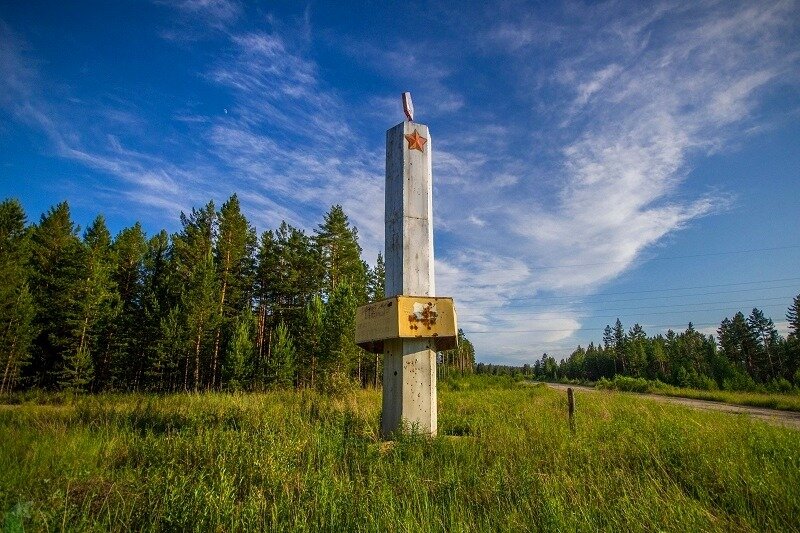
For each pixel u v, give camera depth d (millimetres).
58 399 23094
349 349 29797
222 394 13156
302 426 6262
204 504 3516
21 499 3414
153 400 9914
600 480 4484
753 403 24250
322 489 3791
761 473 4500
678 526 3375
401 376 5598
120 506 3682
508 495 3945
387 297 5988
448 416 8250
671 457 5410
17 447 5191
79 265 33781
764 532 3512
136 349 34781
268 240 42656
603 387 46938
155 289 39062
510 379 49781
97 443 5586
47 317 34531
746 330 73688
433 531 3203
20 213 35312
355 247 42438
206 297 33062
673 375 69250
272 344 34844
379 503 3625
